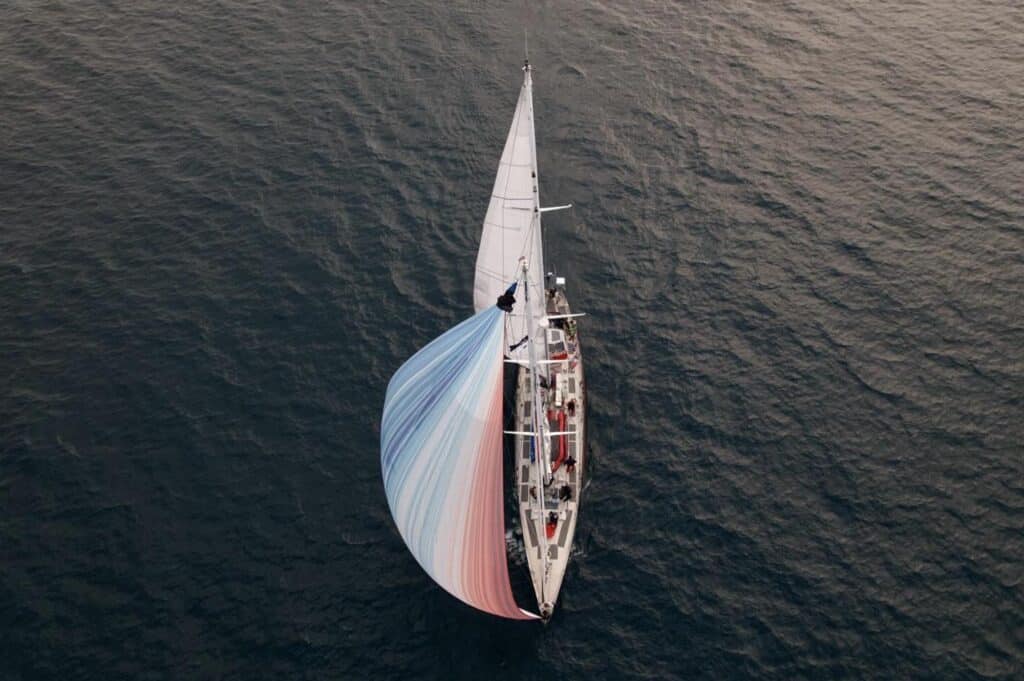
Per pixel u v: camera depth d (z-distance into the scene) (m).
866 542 53.69
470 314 66.94
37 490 56.62
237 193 75.38
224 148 79.00
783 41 88.38
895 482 56.38
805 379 62.09
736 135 79.56
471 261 70.69
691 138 79.50
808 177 75.56
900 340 64.00
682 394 61.75
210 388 62.38
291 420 60.62
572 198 74.94
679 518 55.31
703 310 66.75
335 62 87.19
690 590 52.09
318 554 53.84
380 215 73.94
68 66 86.31
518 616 48.56
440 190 75.81
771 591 51.88
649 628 50.59
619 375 63.06
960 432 58.66
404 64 86.94
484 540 45.69
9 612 50.91
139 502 56.16
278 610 51.31
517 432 54.88
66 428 59.84
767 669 48.88
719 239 71.44
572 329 62.72
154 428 60.00
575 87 84.44
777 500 55.91
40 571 52.78
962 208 72.31
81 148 78.69
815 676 48.50
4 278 68.69
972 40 87.31
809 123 80.12
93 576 52.66
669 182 76.00
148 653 49.50
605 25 90.81
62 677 48.47
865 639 49.72
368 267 70.19
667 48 88.12
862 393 61.06
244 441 59.44
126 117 81.56
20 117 81.19
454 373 44.38
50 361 63.69
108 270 69.56
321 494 56.75
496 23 91.19
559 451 55.38
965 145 77.19
